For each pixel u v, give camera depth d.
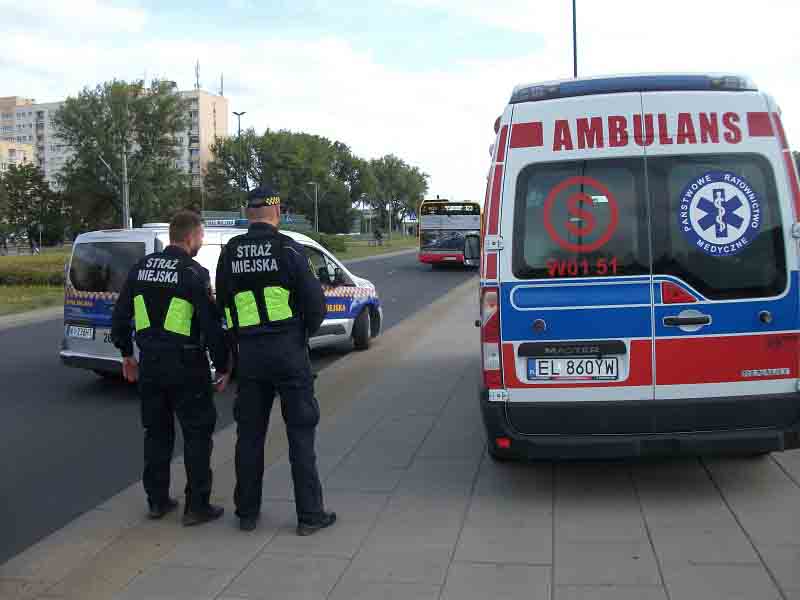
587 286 4.83
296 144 108.25
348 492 5.45
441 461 6.12
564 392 4.86
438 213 37.56
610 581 3.92
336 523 4.87
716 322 4.75
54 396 9.52
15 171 97.88
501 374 4.91
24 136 170.12
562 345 4.85
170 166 83.56
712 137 4.78
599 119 4.86
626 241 4.80
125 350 5.13
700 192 4.77
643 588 3.83
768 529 4.51
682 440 4.77
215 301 5.04
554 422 4.86
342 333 11.77
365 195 123.88
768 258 4.74
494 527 4.71
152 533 4.82
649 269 4.78
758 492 5.17
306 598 3.86
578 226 4.84
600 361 4.83
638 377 4.80
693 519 4.72
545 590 3.84
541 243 4.87
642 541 4.41
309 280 4.67
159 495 5.08
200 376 4.88
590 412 4.81
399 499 5.28
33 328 17.52
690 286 4.77
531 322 4.87
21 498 5.73
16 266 30.61
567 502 5.12
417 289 26.39
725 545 4.30
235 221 11.90
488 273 4.91
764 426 4.79
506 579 3.98
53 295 25.20
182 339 4.81
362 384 9.41
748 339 4.75
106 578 4.16
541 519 4.82
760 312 4.75
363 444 6.68
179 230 4.94
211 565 4.30
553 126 4.89
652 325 4.79
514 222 4.89
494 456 5.16
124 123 79.50
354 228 122.62
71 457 6.84
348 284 12.05
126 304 4.99
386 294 24.48
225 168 109.38
